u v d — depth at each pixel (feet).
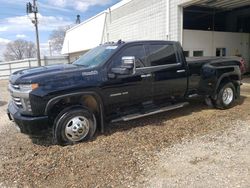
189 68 19.79
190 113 21.34
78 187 10.48
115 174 11.41
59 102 14.85
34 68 16.60
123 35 58.08
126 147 14.35
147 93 17.69
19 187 10.66
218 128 17.24
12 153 14.17
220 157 12.75
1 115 23.76
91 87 15.21
